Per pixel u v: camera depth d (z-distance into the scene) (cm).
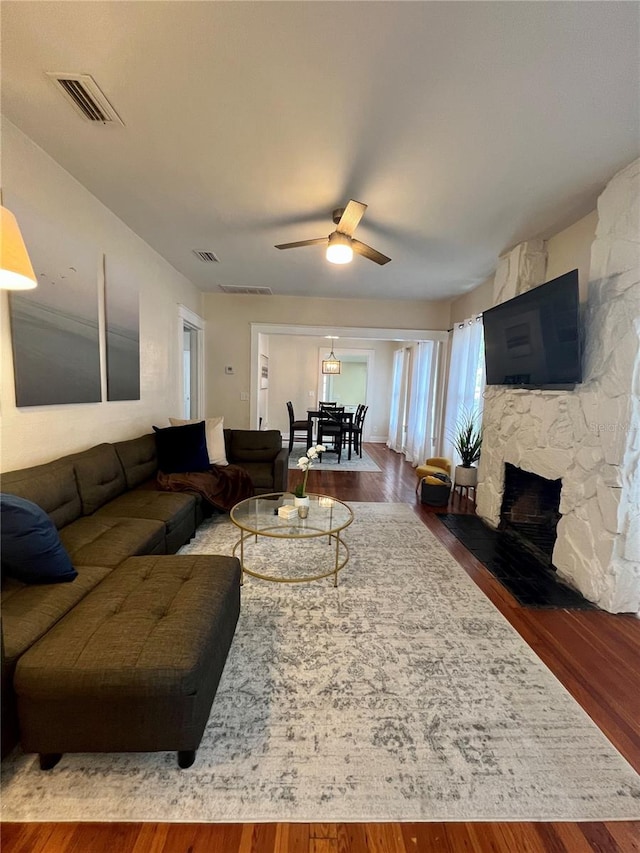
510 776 128
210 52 144
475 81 153
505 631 206
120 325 303
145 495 280
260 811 115
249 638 192
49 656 120
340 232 247
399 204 258
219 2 125
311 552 294
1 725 117
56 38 139
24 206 198
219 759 130
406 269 394
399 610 221
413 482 531
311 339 855
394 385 802
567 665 182
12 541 142
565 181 228
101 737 120
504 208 261
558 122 177
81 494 233
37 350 212
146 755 130
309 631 199
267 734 139
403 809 117
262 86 160
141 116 181
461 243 321
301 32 135
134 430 335
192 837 108
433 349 575
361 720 147
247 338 546
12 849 104
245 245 345
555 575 268
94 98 169
